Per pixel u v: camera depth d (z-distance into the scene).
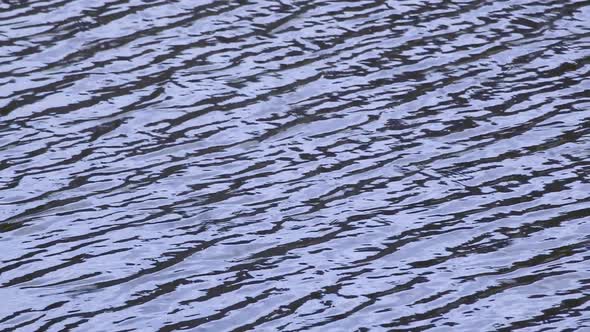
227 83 85.12
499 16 93.56
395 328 62.62
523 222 70.69
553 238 69.25
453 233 69.94
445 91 83.94
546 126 79.94
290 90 84.31
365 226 70.62
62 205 72.56
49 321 63.34
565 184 73.94
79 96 83.81
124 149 78.12
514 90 84.00
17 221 71.06
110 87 84.81
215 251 68.62
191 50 89.06
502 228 70.25
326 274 66.75
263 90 84.31
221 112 81.94
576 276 66.25
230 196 73.38
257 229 70.44
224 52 88.81
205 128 80.19
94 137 79.31
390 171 75.62
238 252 68.56
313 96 83.62
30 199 73.06
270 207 72.38
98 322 63.28
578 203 72.19
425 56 88.25
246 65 87.19
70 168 76.12
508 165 76.00
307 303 64.56
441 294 65.12
